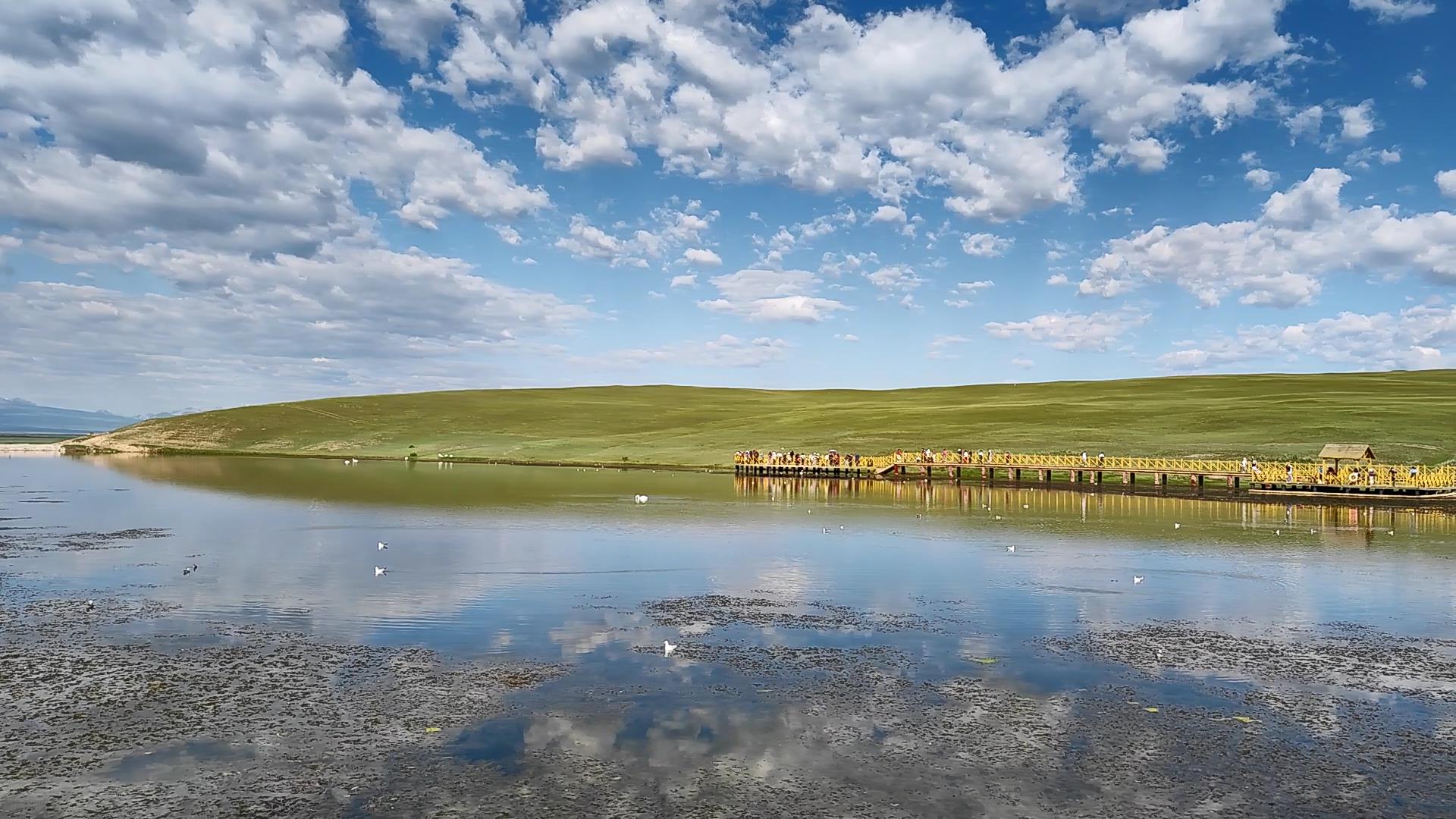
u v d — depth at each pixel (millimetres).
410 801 13586
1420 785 14336
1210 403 127750
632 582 31266
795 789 14047
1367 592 29922
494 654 21531
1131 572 33906
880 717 17328
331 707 17672
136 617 25297
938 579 32094
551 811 13234
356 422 160125
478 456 123125
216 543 40156
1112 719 17281
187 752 15438
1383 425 97500
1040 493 74250
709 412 164375
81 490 71125
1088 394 157750
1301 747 15883
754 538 43062
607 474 94625
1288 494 70625
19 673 19719
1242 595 29484
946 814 13234
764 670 20344
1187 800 13781
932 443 112438
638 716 17266
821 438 123500
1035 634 23984
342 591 29203
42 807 13359
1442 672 20500
